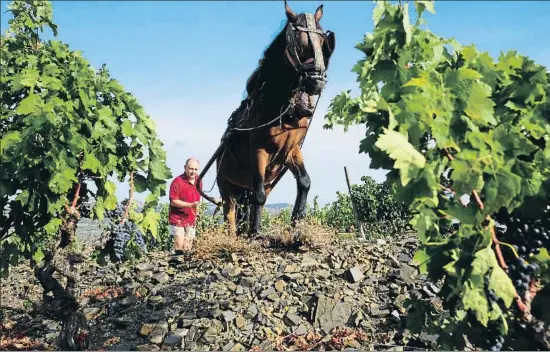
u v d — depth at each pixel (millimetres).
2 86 3793
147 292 5902
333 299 5023
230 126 7242
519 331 2668
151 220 4527
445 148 2475
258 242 6922
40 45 4277
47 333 5125
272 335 4641
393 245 6465
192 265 6426
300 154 6852
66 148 3670
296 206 6906
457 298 2553
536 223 2748
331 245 6680
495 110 2770
